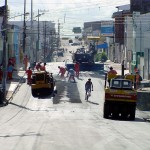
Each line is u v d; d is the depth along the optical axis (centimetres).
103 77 6562
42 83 4844
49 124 2798
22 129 2475
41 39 14000
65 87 5494
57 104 4366
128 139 2050
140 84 4966
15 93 5034
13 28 8125
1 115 3553
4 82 4500
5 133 2259
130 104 3241
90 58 7800
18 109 4047
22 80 6038
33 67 7750
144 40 6719
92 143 1881
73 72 5981
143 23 7006
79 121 3047
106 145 1830
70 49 18962
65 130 2417
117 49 10850
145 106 4203
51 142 1897
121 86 3259
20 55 9381
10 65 6047
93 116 3491
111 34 11794
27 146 1780
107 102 3259
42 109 4059
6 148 1731
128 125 2841
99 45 12700
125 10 10000
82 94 5034
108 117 3331
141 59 6938
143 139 2077
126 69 8506
